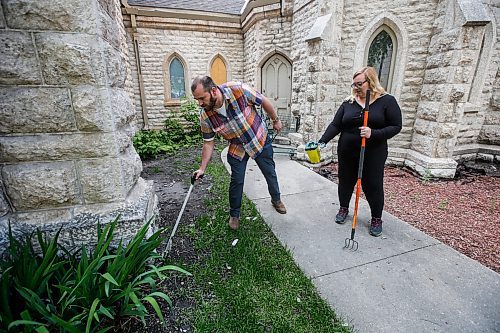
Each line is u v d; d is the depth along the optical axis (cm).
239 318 158
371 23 447
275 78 689
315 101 477
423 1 409
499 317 160
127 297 137
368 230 260
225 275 195
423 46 426
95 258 145
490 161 506
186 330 151
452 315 162
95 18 148
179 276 191
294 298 173
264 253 220
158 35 757
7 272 128
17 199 161
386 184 404
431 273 198
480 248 238
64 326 113
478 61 478
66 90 152
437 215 301
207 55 816
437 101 409
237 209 253
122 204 177
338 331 151
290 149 561
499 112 501
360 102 229
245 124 229
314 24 462
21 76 144
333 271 202
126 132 192
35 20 140
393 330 153
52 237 164
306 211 301
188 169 484
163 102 809
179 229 257
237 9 851
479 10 357
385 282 190
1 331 114
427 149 431
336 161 528
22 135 154
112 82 167
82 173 167
